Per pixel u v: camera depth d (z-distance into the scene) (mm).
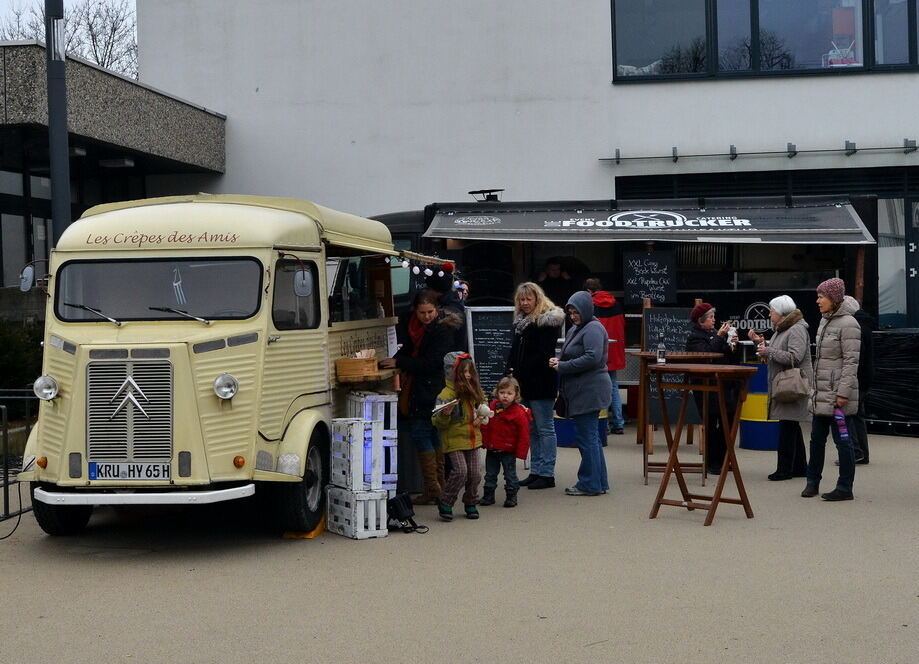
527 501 10359
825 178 21000
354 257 10859
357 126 21438
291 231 8977
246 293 8531
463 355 9297
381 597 6980
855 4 20781
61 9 11414
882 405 14703
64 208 11484
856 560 7859
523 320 11016
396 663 5684
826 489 10773
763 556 8008
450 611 6641
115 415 8094
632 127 21016
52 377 8359
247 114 21672
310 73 21484
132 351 8102
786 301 11195
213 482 8141
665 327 14195
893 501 10109
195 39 21703
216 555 8281
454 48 21188
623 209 16469
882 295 21016
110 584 7398
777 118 20875
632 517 9516
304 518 8719
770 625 6301
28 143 16969
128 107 17969
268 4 21531
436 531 9062
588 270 16516
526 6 21047
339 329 9828
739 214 16094
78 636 6211
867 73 20766
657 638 6066
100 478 8102
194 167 20828
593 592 7051
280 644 6020
